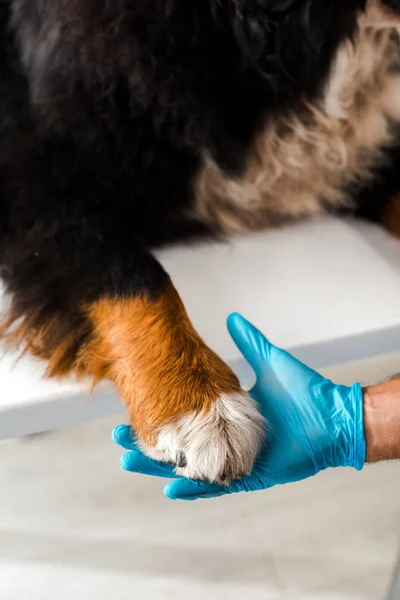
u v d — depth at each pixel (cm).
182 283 104
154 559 132
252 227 112
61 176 100
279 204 112
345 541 135
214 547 133
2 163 101
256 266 106
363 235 111
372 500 140
